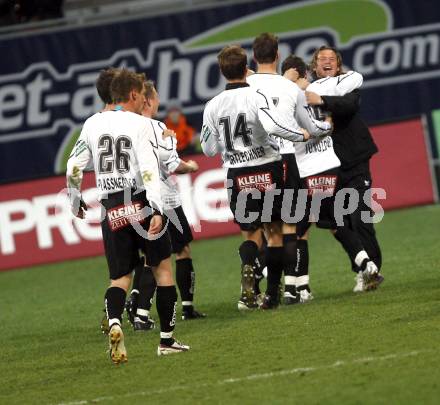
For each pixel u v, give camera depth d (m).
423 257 42.59
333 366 23.78
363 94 67.00
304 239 34.97
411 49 66.94
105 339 32.44
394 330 27.08
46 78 65.62
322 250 49.31
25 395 24.80
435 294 32.38
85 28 65.69
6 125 65.62
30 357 30.44
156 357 27.48
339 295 35.31
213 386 23.28
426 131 60.91
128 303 33.81
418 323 27.66
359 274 35.50
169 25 65.88
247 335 29.19
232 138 32.47
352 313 30.59
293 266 34.00
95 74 65.81
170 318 27.41
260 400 21.53
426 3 66.69
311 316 30.95
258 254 34.06
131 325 34.19
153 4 68.62
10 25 69.56
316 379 22.77
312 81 38.84
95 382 25.30
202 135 33.12
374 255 36.19
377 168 60.34
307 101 32.38
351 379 22.38
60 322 37.59
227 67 32.25
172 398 22.61
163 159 28.16
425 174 60.47
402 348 24.77
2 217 57.41
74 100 65.88
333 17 66.62
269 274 33.84
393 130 60.59
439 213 57.47
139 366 26.52
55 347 31.84
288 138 31.52
